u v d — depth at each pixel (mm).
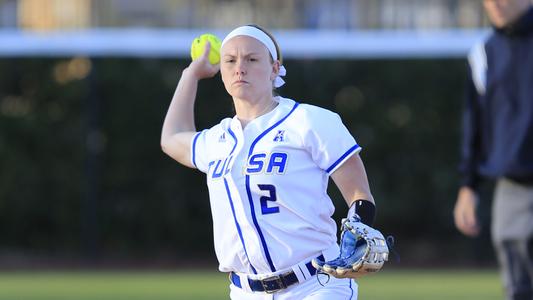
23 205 59406
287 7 58312
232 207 16250
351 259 15102
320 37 58000
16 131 59188
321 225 16234
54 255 59812
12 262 58656
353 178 16047
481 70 25938
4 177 59281
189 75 18797
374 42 57938
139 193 59719
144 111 59188
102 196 59656
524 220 25484
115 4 58719
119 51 58531
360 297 40156
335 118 16125
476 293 41781
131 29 58656
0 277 51438
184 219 60094
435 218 59938
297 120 16062
